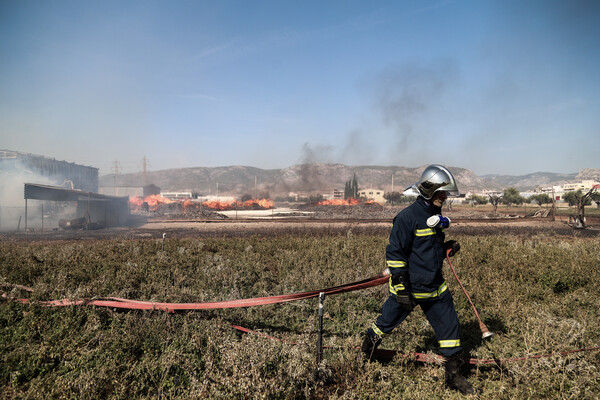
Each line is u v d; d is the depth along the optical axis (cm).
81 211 3241
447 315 365
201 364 401
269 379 349
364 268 856
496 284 729
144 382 367
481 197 10769
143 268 840
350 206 5856
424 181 364
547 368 373
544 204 10438
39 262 936
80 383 339
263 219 3519
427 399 342
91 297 565
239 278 759
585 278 766
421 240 358
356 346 421
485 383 376
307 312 590
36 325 484
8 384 371
